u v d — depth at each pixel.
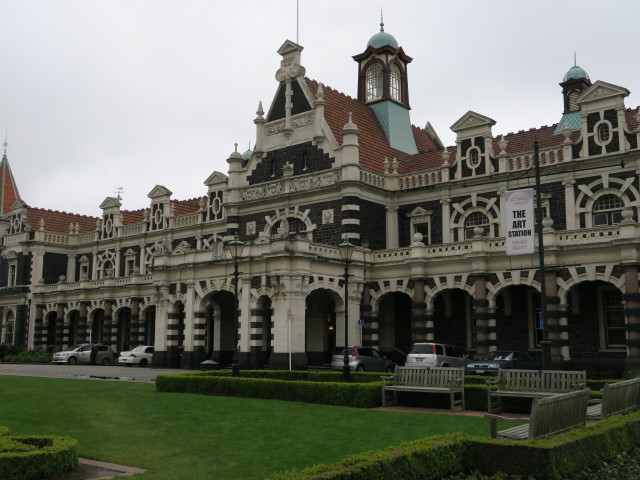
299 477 9.07
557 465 11.19
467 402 21.48
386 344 45.44
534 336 39.78
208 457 13.63
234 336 48.44
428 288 40.97
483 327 38.09
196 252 45.31
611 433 13.04
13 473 11.09
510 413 20.27
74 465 12.38
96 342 65.88
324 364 43.97
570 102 51.53
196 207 67.56
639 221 37.34
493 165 43.38
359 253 43.19
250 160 50.44
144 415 19.88
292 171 47.56
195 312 44.88
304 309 39.69
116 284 60.59
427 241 45.69
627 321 33.66
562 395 13.05
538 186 24.36
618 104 38.78
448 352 36.34
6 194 83.56
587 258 35.38
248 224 49.66
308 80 49.84
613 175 38.59
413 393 22.64
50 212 75.19
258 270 40.97
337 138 47.91
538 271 36.75
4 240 73.44
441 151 49.62
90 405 22.25
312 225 45.94
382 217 46.69
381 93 55.06
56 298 65.81
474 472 11.59
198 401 23.69
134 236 66.00
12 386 29.59
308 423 18.22
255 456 13.67
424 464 10.89
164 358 46.91
